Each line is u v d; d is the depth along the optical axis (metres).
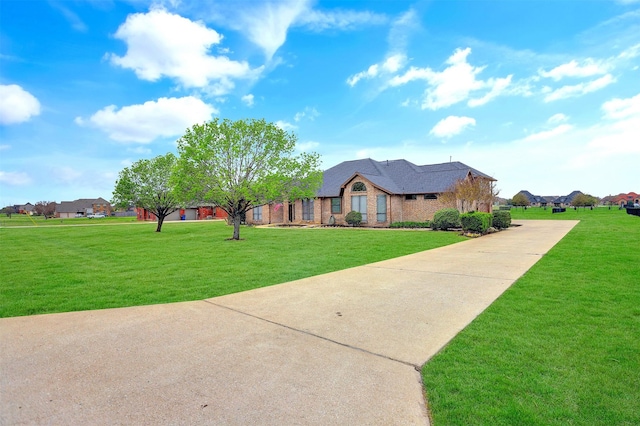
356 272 8.92
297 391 3.16
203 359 3.85
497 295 6.45
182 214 57.50
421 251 12.95
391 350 4.06
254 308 5.83
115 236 21.31
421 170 32.69
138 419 2.73
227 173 17.80
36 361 3.79
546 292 6.50
